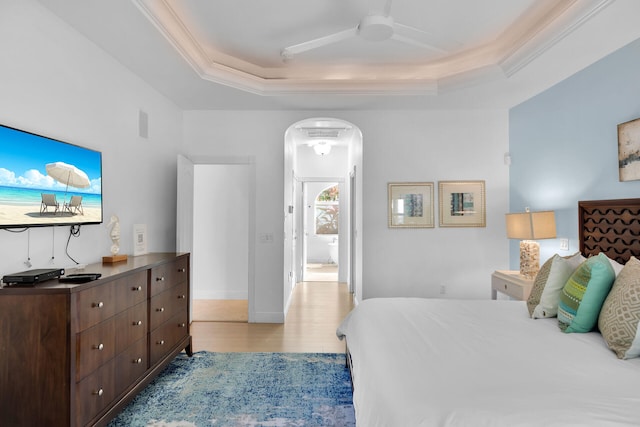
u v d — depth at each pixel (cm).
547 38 271
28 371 179
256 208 453
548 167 369
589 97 311
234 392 265
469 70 355
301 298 574
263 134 455
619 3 218
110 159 297
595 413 118
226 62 371
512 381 142
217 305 529
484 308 260
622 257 271
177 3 264
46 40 226
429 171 452
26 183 205
